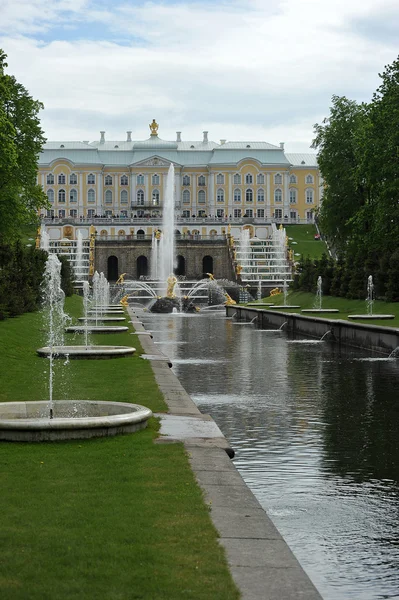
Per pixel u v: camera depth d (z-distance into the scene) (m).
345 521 11.42
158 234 123.56
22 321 41.16
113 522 8.89
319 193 167.38
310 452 15.73
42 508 9.41
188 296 97.31
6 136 48.25
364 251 60.25
